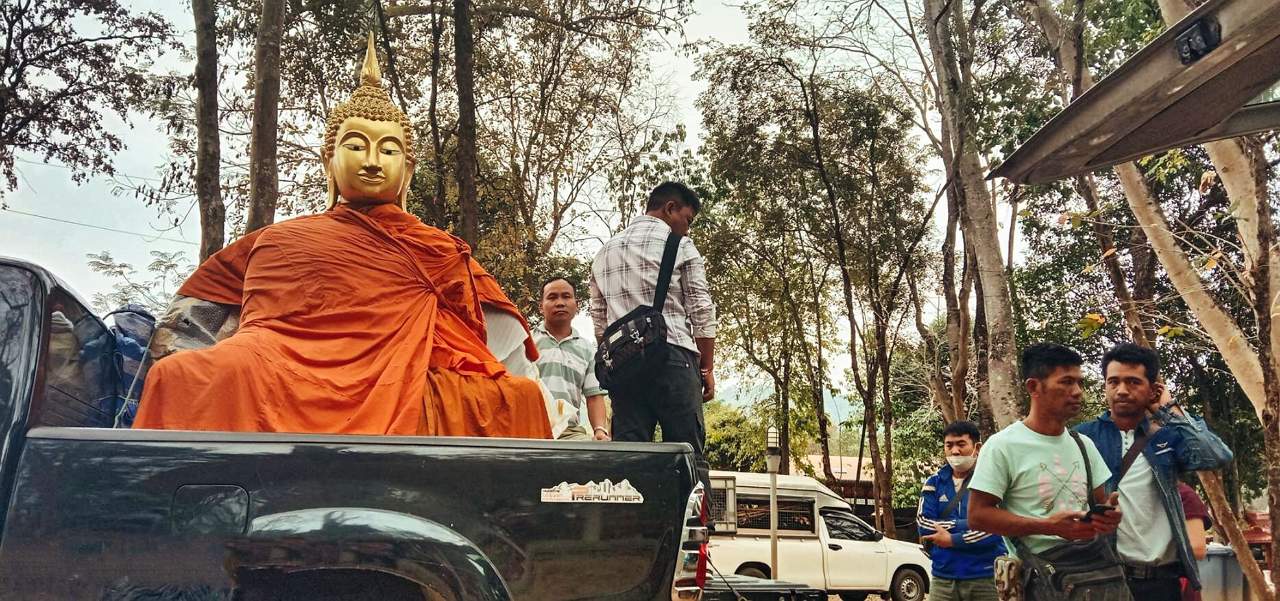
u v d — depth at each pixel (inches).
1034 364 162.4
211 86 431.2
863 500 1106.7
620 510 121.4
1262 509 1000.9
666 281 204.8
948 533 236.1
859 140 821.9
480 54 769.6
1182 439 178.2
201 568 111.1
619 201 856.9
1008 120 556.4
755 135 831.7
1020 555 160.6
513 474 119.8
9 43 649.6
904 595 689.6
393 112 195.0
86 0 655.1
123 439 114.0
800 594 288.7
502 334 199.5
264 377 147.4
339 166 187.2
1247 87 138.9
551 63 837.8
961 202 507.5
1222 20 120.3
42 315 124.4
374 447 117.9
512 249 747.4
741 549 645.3
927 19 542.0
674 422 199.0
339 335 160.1
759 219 913.5
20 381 119.8
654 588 120.3
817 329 1040.8
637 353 196.9
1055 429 161.9
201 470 113.6
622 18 730.8
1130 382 182.1
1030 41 558.3
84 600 109.2
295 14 577.9
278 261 164.2
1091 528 146.9
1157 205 371.6
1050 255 852.0
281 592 114.4
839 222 850.8
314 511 114.0
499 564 116.9
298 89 638.5
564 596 117.6
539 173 885.8
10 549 109.9
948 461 245.0
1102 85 136.3
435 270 176.6
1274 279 275.7
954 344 625.6
